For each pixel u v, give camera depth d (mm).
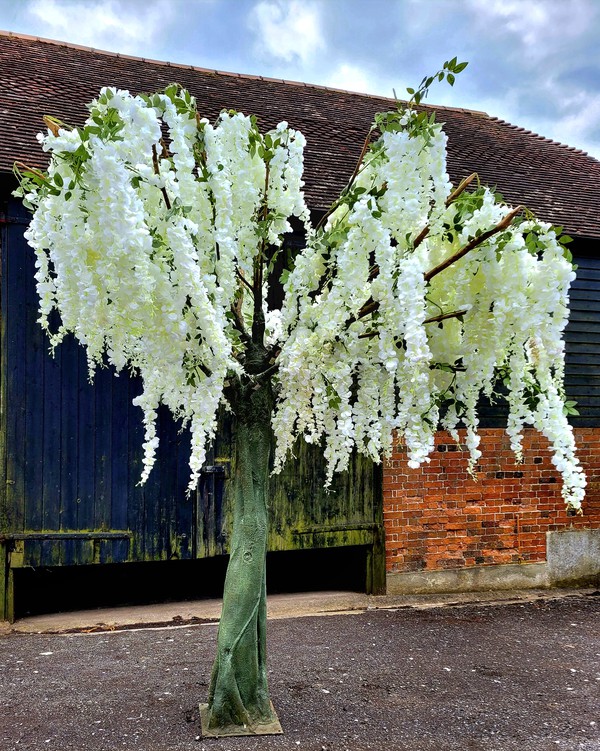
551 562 6238
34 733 2977
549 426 2699
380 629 4840
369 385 2746
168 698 3385
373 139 7094
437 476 5910
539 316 2514
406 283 2350
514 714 3295
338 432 2830
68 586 5523
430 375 2822
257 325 3107
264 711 3010
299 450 5500
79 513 4941
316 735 2939
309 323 2660
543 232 2590
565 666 4082
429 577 5848
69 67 6883
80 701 3365
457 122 8891
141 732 2955
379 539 5711
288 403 2746
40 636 4652
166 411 5191
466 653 4309
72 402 4980
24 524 4824
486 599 5797
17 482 4824
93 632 4777
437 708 3338
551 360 2686
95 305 2369
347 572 6215
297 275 2697
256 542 2967
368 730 3023
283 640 4543
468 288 2613
